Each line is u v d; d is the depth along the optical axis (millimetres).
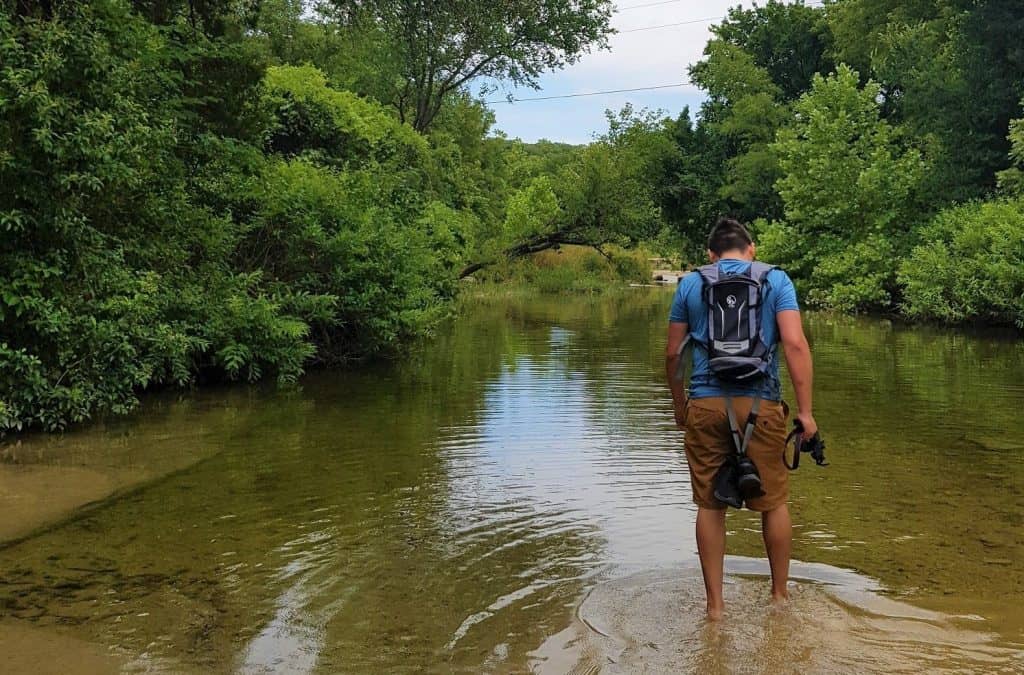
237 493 6277
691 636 3836
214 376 12016
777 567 4219
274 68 18672
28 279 8133
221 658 3643
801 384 4133
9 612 4152
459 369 13297
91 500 6133
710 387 4164
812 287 27922
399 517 5656
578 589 4395
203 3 13969
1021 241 18781
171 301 10664
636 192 34781
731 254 4383
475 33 27203
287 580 4547
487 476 6715
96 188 8281
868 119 27422
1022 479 6586
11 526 5547
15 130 7969
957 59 24203
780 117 37094
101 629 3951
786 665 3562
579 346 16578
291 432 8461
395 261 14266
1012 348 16109
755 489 3932
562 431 8461
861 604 4199
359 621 4020
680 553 4945
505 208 47844
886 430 8406
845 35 36719
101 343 8789
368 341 14125
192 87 12641
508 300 32156
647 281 45938
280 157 15000
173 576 4621
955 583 4477
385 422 8969
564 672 3512
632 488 6352
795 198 28656
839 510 5805
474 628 3938
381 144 20562
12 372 8141
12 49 8023
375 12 25047
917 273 21531
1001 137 23672
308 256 13672
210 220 11617
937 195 24797
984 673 3488
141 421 9055
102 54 8797
